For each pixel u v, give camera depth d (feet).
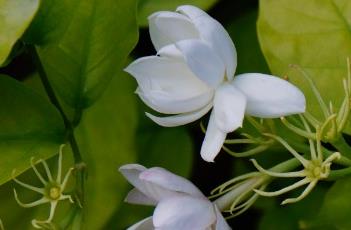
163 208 0.93
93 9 0.98
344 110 0.93
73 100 1.00
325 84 1.01
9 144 0.97
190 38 0.95
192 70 0.92
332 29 1.02
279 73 1.02
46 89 0.99
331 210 1.02
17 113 0.98
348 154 0.95
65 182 0.94
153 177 0.93
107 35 0.99
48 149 0.98
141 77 0.94
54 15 0.97
